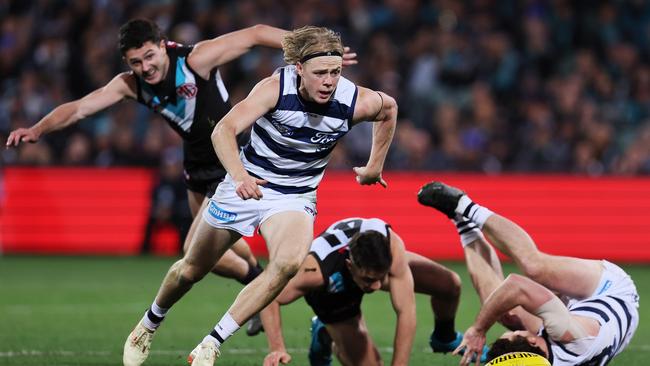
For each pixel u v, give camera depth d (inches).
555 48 2349.9
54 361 920.3
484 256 873.5
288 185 767.1
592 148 2076.8
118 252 2075.5
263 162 762.8
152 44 892.6
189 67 911.7
